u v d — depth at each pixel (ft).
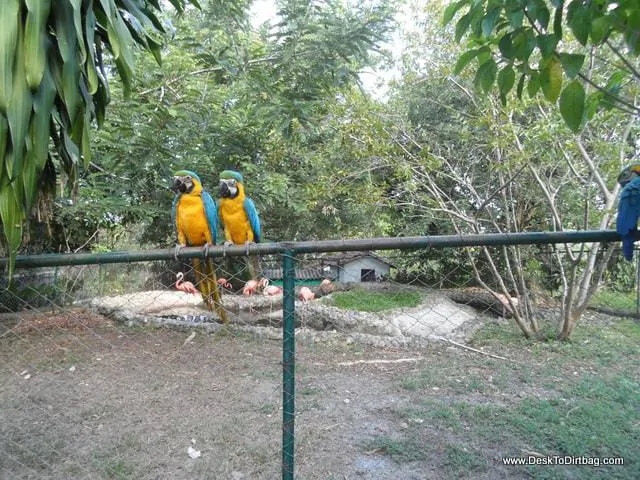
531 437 12.28
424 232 30.73
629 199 6.56
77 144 7.85
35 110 6.36
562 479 10.23
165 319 24.98
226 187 13.52
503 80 7.20
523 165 20.89
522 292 25.36
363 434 12.66
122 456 11.38
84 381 16.90
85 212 24.27
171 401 15.01
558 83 6.82
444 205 23.54
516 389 16.10
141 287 25.88
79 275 19.66
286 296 6.73
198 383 16.71
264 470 10.79
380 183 27.27
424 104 26.86
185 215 13.43
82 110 7.72
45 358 19.20
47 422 13.41
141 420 13.53
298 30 21.07
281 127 21.93
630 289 22.16
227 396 15.46
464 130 22.22
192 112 24.81
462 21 6.77
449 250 26.63
